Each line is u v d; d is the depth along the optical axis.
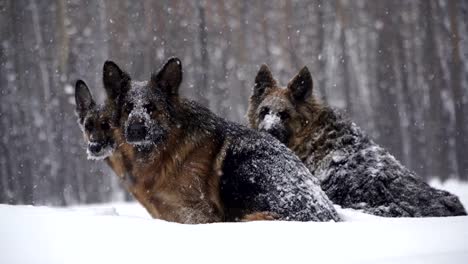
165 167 9.41
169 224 6.79
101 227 6.51
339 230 6.46
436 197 10.77
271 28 48.66
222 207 9.28
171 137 9.42
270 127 12.28
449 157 43.41
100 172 36.28
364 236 6.20
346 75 47.59
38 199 34.47
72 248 5.86
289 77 47.00
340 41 49.44
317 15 48.59
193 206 9.34
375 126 47.16
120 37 40.12
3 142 33.69
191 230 6.47
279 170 9.02
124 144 9.89
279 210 8.71
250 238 6.14
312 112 12.52
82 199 35.84
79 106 11.46
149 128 9.29
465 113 43.06
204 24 40.59
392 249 5.72
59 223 6.65
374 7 50.50
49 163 35.28
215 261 5.47
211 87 42.53
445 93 45.19
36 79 37.94
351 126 12.02
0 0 37.25
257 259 5.50
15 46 37.41
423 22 48.19
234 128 9.73
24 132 35.19
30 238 6.15
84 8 40.34
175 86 9.76
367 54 50.53
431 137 45.12
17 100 35.72
